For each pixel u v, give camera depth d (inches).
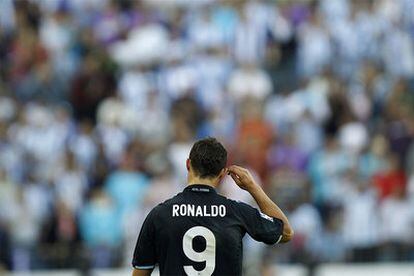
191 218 998.4
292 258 1991.9
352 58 2613.2
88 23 2770.7
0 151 2298.2
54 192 2155.5
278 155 2244.1
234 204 1012.5
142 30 2706.7
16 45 2721.5
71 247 2033.7
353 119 2397.9
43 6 2797.7
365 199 2096.5
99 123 2482.8
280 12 2684.5
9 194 2101.4
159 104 2442.2
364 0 2716.5
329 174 2177.7
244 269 1905.8
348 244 2059.5
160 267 999.6
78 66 2632.9
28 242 2059.5
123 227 2076.8
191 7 2763.3
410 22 2694.4
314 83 2461.9
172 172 2108.8
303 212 2063.2
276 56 2650.1
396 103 2418.8
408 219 2092.8
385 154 2247.8
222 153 1021.2
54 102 2571.4
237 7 2684.5
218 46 2586.1
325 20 2664.9
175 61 2566.4
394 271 2047.2
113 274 1998.0
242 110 2352.4
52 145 2332.7
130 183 2123.5
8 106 2496.3
